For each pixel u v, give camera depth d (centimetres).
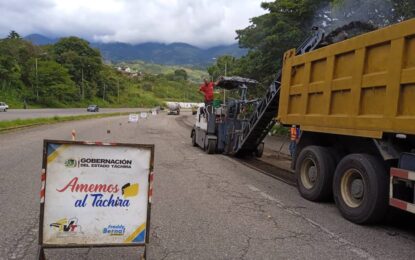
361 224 687
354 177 716
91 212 461
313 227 662
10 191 824
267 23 2436
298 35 2242
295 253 539
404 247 579
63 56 11344
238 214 723
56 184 453
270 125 1434
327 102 805
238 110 1670
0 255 498
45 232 451
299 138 930
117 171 466
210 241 574
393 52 631
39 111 6600
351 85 731
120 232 469
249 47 2728
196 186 964
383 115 649
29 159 1256
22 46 10288
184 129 3400
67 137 2106
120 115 6819
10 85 8550
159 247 545
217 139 1692
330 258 526
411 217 694
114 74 14775
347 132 740
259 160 1560
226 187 970
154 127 3475
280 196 891
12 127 2447
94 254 510
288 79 979
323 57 823
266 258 518
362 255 541
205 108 1816
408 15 1359
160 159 1438
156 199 812
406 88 607
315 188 835
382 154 659
